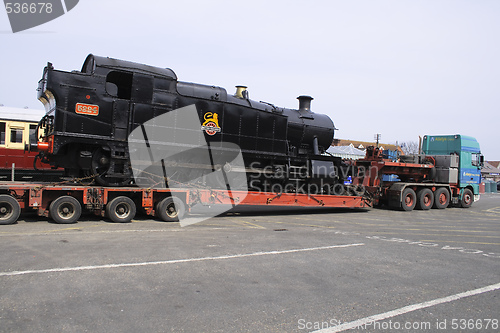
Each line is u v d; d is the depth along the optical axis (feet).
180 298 15.49
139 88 35.73
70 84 32.73
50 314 13.43
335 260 22.90
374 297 16.58
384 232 35.42
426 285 18.62
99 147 34.71
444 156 64.75
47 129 34.50
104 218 37.11
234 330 12.84
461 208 67.67
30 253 21.25
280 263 21.63
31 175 54.13
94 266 19.31
